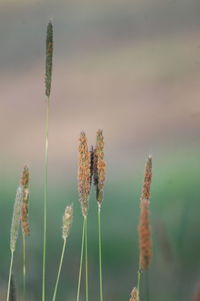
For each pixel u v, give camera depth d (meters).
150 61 5.16
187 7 5.60
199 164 3.09
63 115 5.07
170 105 4.38
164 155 3.54
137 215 2.83
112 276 2.35
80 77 5.51
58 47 6.23
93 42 6.20
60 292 2.19
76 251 2.56
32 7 6.83
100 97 5.21
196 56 4.81
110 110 4.91
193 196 2.57
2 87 5.73
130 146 4.05
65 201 3.00
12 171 3.53
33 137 4.61
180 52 4.96
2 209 2.86
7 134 4.75
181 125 4.05
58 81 5.68
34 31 6.50
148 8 6.04
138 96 4.91
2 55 6.28
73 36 6.33
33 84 5.68
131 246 2.58
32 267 2.22
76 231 2.73
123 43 5.88
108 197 3.00
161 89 4.73
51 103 5.28
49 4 6.87
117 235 2.65
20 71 6.01
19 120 5.01
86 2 6.79
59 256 2.46
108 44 5.98
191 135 3.89
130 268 2.42
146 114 4.49
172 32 5.45
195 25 5.43
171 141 3.84
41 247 2.37
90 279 2.32
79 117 4.95
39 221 2.75
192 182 2.74
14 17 6.72
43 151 4.32
